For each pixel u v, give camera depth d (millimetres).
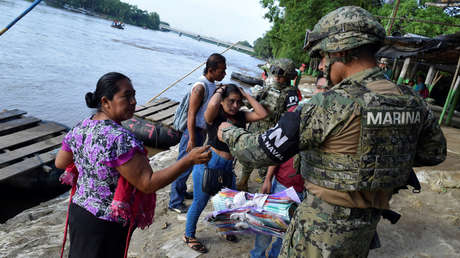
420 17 18766
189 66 33469
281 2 29891
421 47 7625
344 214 1347
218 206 2385
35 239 3082
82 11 132875
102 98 1622
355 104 1236
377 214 1442
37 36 29297
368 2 23875
